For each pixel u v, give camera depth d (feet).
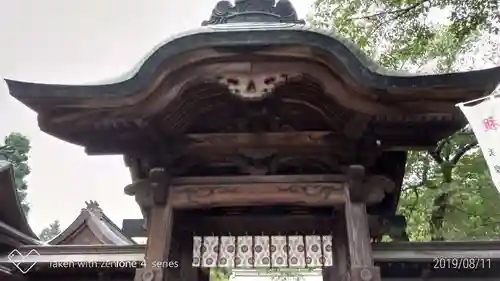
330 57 14.79
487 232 42.93
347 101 15.39
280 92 16.24
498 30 36.83
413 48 41.63
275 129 17.46
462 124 15.96
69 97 14.82
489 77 14.25
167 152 17.16
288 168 18.15
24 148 99.91
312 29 14.97
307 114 17.08
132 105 15.25
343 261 18.89
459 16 37.27
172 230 17.94
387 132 16.38
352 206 16.52
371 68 15.10
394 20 40.86
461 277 18.90
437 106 15.23
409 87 14.61
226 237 19.93
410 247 19.70
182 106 16.25
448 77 14.47
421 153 46.34
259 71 15.20
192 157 17.60
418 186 47.52
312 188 17.07
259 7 20.51
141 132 16.37
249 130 17.44
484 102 14.92
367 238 15.70
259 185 17.15
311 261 19.12
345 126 16.40
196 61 15.02
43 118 15.66
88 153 17.38
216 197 17.06
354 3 42.39
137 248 22.22
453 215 43.45
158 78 14.88
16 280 20.31
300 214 20.26
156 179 16.74
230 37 14.61
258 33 14.60
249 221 20.29
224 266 19.38
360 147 16.94
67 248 22.21
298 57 14.96
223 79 15.26
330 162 17.60
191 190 17.17
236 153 17.52
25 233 28.22
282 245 19.60
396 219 21.75
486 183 42.91
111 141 16.92
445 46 40.47
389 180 16.96
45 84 14.75
